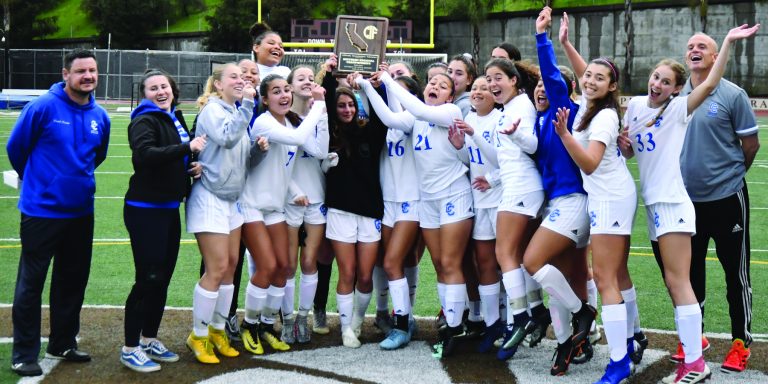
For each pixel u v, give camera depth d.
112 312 6.33
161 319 5.70
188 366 5.07
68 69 4.82
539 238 4.82
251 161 5.22
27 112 4.80
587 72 4.66
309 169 5.55
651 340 5.70
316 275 5.63
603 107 4.67
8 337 5.61
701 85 4.57
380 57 5.62
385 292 5.88
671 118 4.62
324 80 5.63
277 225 5.36
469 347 5.55
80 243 5.06
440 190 5.34
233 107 5.13
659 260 5.01
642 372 5.03
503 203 5.05
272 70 6.29
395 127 5.36
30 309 4.84
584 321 4.93
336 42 5.62
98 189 13.17
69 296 5.12
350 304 5.58
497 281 5.39
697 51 5.00
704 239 5.11
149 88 4.91
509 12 44.62
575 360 5.15
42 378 4.80
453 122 5.22
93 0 54.50
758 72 40.06
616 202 4.65
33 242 4.83
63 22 57.53
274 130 5.11
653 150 4.68
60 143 4.84
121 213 11.00
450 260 5.34
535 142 4.94
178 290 7.12
